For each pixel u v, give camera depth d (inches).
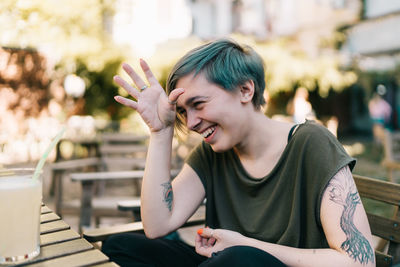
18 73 314.2
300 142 44.0
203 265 36.7
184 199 52.8
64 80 332.5
